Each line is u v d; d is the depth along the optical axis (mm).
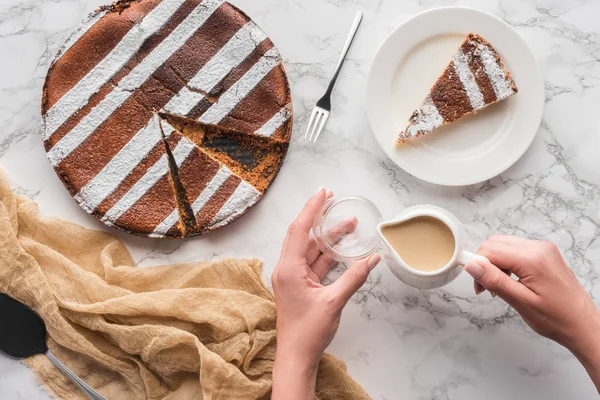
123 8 1326
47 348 1331
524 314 1183
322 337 1162
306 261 1311
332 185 1364
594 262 1341
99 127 1326
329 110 1338
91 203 1312
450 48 1304
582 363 1208
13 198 1329
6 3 1397
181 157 1324
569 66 1342
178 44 1330
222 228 1362
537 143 1348
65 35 1390
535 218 1350
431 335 1351
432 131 1301
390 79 1307
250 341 1275
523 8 1345
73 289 1309
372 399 1322
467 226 1355
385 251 1226
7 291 1308
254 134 1319
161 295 1275
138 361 1303
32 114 1386
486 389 1342
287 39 1368
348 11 1359
